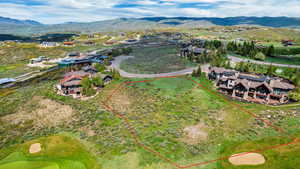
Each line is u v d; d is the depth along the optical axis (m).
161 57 155.50
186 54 153.00
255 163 36.41
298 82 76.06
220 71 88.94
